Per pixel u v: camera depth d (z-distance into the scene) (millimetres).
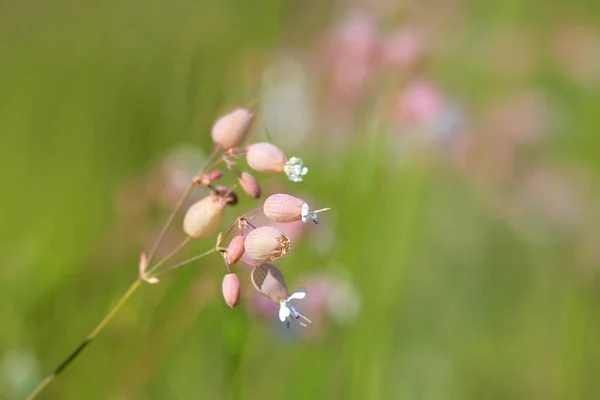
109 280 1014
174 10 1203
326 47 1141
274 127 1086
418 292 1160
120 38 1222
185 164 1030
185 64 1083
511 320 1214
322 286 997
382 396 1006
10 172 1084
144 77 1180
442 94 1145
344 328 1000
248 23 1110
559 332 1179
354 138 1082
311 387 985
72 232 1049
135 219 1025
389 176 1064
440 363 1081
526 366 1136
